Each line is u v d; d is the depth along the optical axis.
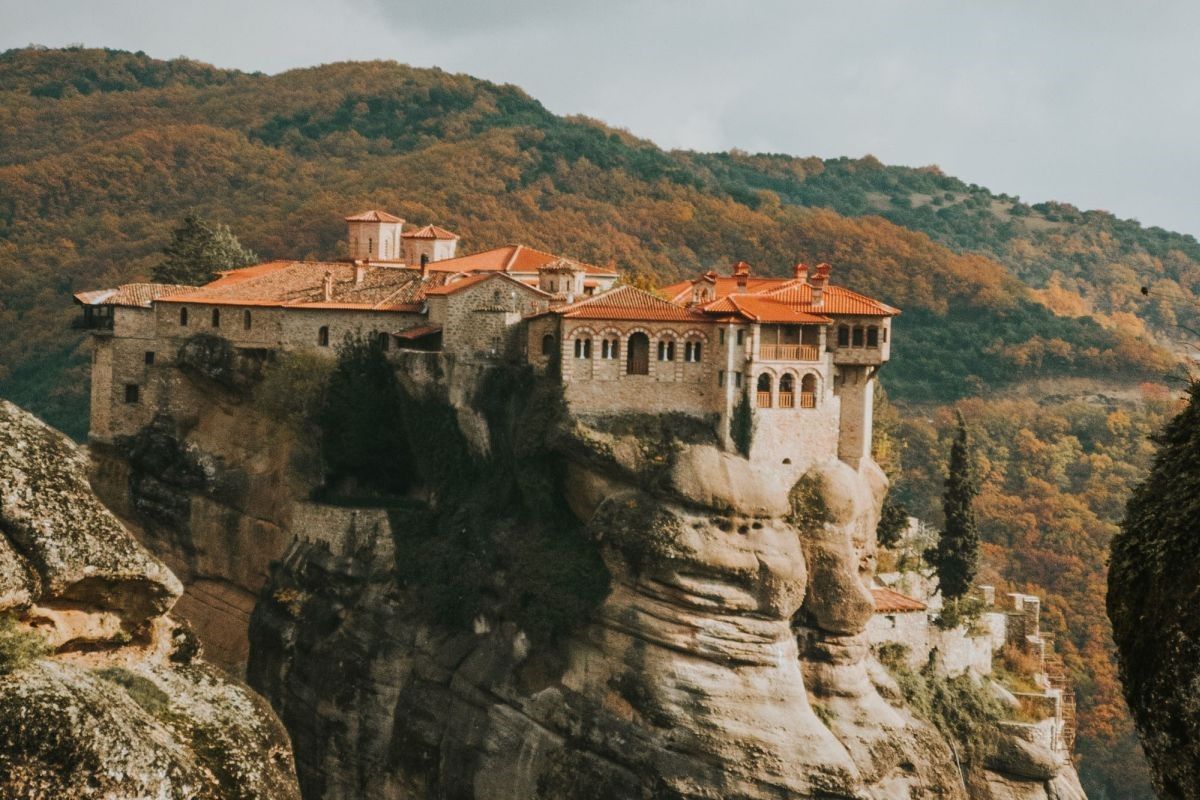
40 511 42.44
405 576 102.06
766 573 90.00
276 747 44.50
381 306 107.94
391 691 101.00
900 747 93.31
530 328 99.25
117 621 43.88
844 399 98.06
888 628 99.56
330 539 105.75
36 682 38.78
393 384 106.94
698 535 89.94
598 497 94.00
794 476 95.62
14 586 40.97
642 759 88.88
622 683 90.56
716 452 92.62
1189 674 29.81
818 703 93.00
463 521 100.88
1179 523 31.48
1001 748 99.38
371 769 100.94
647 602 90.31
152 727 40.94
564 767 91.31
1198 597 30.23
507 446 99.62
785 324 94.94
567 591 93.50
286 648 105.69
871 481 99.94
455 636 98.88
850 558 94.38
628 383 95.06
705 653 89.25
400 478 108.56
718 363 94.56
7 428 43.34
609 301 95.94
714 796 87.44
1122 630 31.91
